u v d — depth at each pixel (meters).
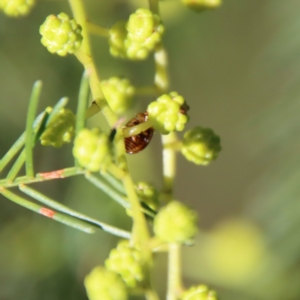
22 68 0.21
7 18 0.21
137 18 0.16
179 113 0.15
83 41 0.15
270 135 0.21
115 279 0.14
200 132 0.16
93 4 0.21
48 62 0.21
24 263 0.22
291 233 0.21
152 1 0.16
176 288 0.15
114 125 0.14
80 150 0.14
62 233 0.22
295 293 0.22
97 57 0.21
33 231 0.22
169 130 0.15
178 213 0.14
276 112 0.21
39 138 0.15
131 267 0.15
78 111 0.14
